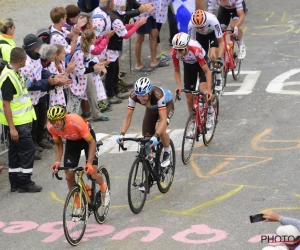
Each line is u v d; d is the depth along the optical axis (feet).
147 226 74.95
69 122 70.28
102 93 115.44
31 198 87.25
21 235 76.07
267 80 129.39
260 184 84.12
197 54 93.86
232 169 90.22
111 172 93.50
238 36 127.65
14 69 85.40
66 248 71.20
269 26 171.12
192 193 83.61
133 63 151.74
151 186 80.79
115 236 73.05
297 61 139.85
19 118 86.38
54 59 96.12
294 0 194.18
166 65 146.72
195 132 93.86
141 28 139.64
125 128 79.61
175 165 90.99
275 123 106.73
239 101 119.03
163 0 143.64
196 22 105.60
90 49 107.45
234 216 75.31
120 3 119.65
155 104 79.41
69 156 74.02
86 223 73.20
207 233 71.46
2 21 95.30
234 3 125.59
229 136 103.30
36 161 100.32
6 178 95.35
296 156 92.22
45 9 185.68
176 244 69.36
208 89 95.66
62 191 89.04
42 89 93.97
